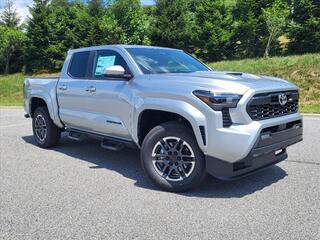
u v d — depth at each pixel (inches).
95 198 183.8
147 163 195.3
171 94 184.5
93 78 242.7
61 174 225.6
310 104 542.9
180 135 183.6
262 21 1019.3
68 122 266.5
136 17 1299.2
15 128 415.8
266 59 851.4
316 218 155.2
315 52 925.8
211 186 197.0
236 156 168.7
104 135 237.9
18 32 1483.8
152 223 154.5
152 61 222.7
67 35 1348.4
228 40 1082.1
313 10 947.3
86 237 144.0
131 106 205.6
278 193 184.9
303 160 245.1
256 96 173.8
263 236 140.9
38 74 1355.8
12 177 220.8
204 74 200.2
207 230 146.9
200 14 1131.9
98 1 1354.6
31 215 165.2
